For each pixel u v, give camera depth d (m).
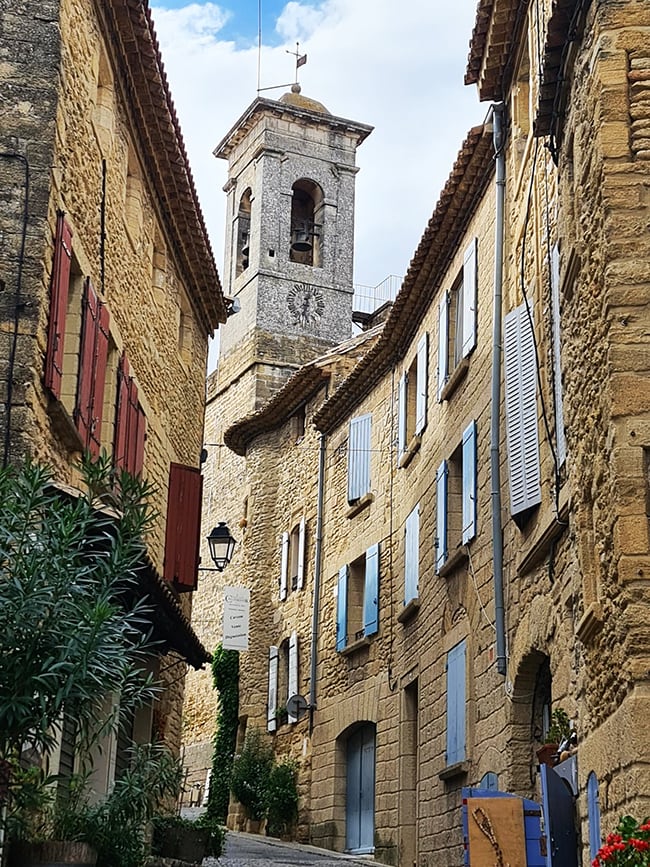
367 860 21.83
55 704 8.09
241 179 48.16
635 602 8.76
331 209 46.84
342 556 26.44
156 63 15.34
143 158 16.86
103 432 14.74
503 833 11.25
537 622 13.58
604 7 9.90
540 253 14.09
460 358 19.19
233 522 38.12
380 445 24.95
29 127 11.97
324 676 26.59
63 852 8.92
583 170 10.36
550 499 13.20
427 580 20.33
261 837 27.11
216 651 32.34
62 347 12.14
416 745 21.47
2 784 8.41
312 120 47.50
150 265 17.66
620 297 9.36
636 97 9.74
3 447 11.06
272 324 43.31
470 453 17.48
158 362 18.27
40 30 12.23
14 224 11.67
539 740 14.52
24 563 8.39
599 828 9.69
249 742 29.27
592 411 9.98
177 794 11.36
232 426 33.25
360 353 28.88
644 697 8.52
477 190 18.28
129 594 12.70
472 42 16.47
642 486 8.98
